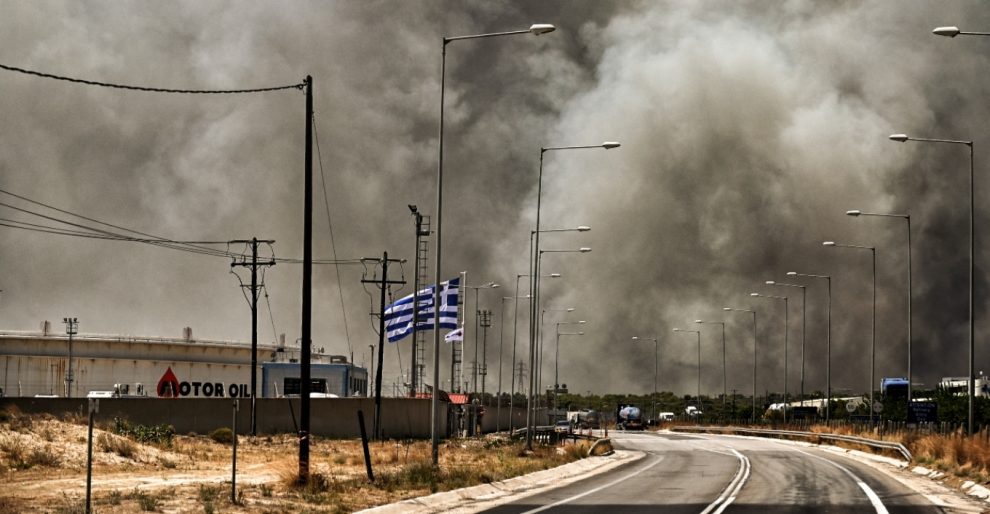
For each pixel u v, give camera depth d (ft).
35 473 261.03
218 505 187.11
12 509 173.47
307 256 232.94
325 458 361.10
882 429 472.44
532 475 295.48
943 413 517.55
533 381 420.36
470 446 475.31
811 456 434.30
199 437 447.42
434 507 205.87
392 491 224.33
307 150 234.38
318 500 202.18
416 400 581.53
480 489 241.35
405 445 452.76
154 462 310.24
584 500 221.25
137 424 435.53
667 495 232.94
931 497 223.92
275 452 395.75
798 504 207.62
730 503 210.59
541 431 575.79
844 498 221.87
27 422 328.08
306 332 231.50
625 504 210.38
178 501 193.98
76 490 216.74
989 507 201.26
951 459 300.81
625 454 456.86
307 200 233.96
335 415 539.70
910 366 418.92
